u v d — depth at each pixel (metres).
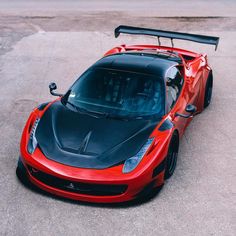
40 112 5.16
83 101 5.19
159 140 4.57
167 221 4.30
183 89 5.75
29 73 8.32
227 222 4.34
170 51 6.92
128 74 5.38
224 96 7.60
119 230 4.15
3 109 6.77
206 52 9.80
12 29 10.94
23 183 4.80
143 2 14.52
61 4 13.95
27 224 4.20
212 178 5.10
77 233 4.10
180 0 14.95
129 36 10.72
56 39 10.30
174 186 4.89
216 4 14.38
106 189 4.27
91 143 4.48
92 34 10.72
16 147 5.64
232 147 5.87
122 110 5.02
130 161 4.32
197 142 5.98
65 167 4.27
